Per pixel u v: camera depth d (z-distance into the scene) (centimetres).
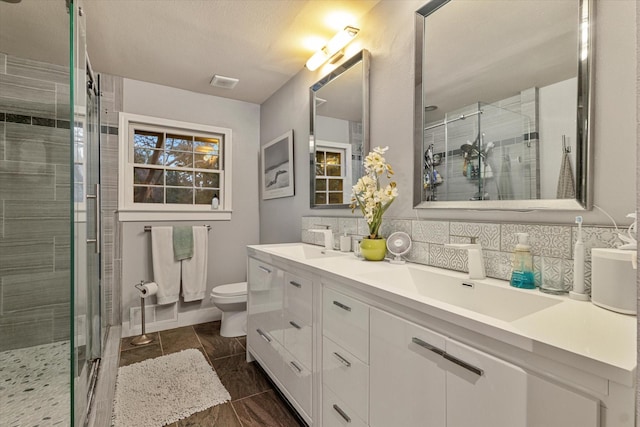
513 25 118
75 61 136
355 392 115
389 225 175
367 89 191
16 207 228
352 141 203
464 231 133
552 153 105
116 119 277
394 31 173
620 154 90
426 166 154
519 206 114
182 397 176
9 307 227
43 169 235
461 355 76
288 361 166
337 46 207
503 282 114
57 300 239
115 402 170
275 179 309
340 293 124
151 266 290
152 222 291
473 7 133
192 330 286
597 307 84
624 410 49
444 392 80
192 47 231
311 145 247
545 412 60
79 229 141
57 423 157
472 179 133
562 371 57
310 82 254
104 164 273
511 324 69
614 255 80
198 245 298
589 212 96
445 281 128
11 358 220
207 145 325
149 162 295
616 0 91
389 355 99
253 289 216
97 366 207
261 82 292
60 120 239
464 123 136
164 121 295
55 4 163
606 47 93
